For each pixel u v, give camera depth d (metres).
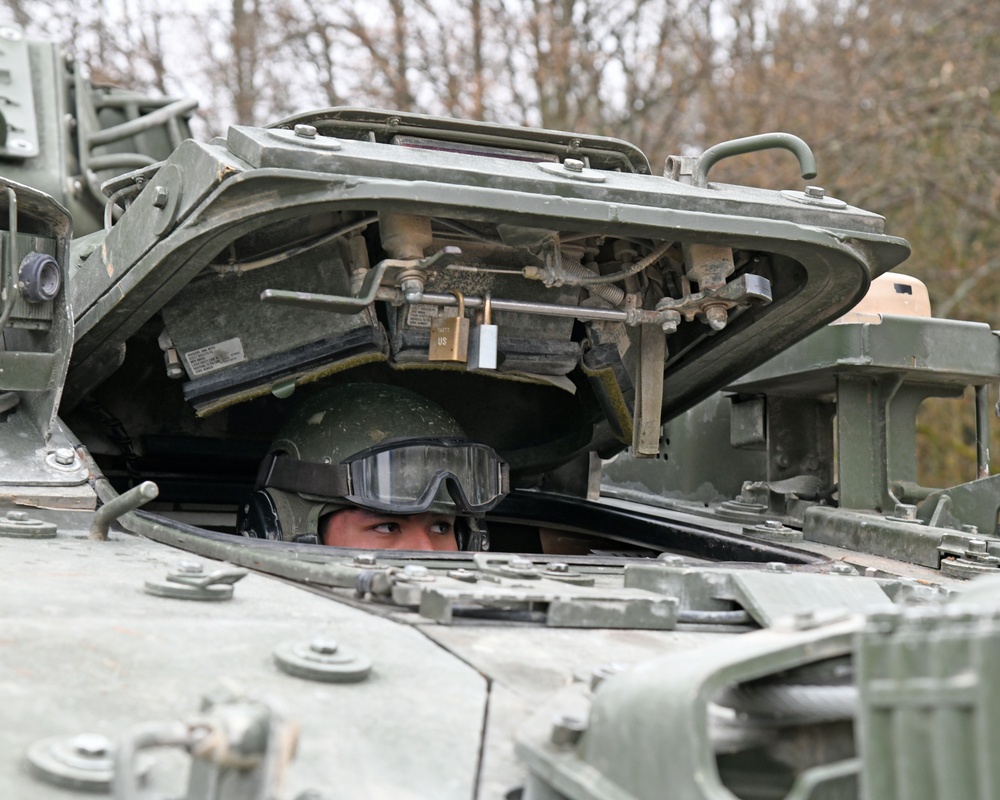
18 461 2.86
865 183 14.38
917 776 1.16
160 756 1.46
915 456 4.07
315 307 2.91
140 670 1.65
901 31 14.97
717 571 2.43
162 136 5.76
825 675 1.55
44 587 2.03
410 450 3.30
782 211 3.11
